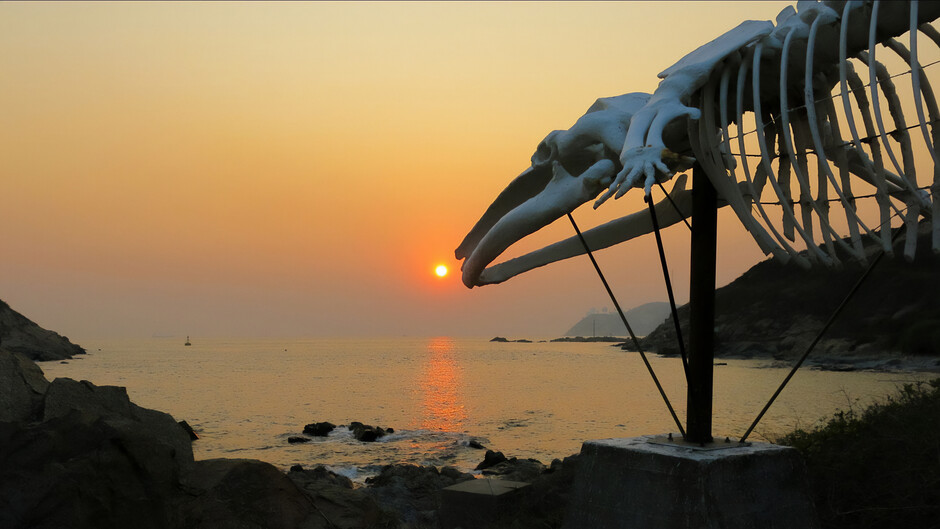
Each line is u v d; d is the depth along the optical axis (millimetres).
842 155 6418
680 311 129250
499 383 61438
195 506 5578
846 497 7246
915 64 5398
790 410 30000
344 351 182500
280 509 6145
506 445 25141
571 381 63188
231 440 27250
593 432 28594
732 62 6734
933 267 74438
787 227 6477
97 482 4727
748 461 5695
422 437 27391
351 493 7180
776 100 6973
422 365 101938
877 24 6020
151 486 4992
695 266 6535
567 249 8688
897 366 60812
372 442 26250
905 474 6949
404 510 10906
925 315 67688
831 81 6637
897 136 6227
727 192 6535
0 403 5402
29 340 116062
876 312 73938
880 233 5914
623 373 76688
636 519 5746
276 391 54156
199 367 94812
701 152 6648
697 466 5516
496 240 8648
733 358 84812
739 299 99312
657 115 6348
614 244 8367
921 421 7871
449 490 8852
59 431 4941
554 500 8828
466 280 9484
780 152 6871
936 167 5516
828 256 6363
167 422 6246
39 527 4496
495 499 8562
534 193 9125
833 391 39125
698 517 5422
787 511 5719
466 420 33812
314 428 28484
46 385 5770
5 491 4582
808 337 80062
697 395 6320
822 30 6340
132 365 99062
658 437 6551
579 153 8062
